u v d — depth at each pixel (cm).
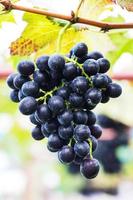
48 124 72
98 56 75
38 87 72
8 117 179
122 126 171
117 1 80
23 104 71
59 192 273
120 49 98
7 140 223
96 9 87
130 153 186
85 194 230
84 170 70
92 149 72
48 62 71
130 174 207
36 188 246
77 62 73
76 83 70
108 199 223
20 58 97
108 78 75
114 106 167
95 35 91
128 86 153
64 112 70
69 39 87
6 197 280
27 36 86
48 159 243
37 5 85
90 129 74
